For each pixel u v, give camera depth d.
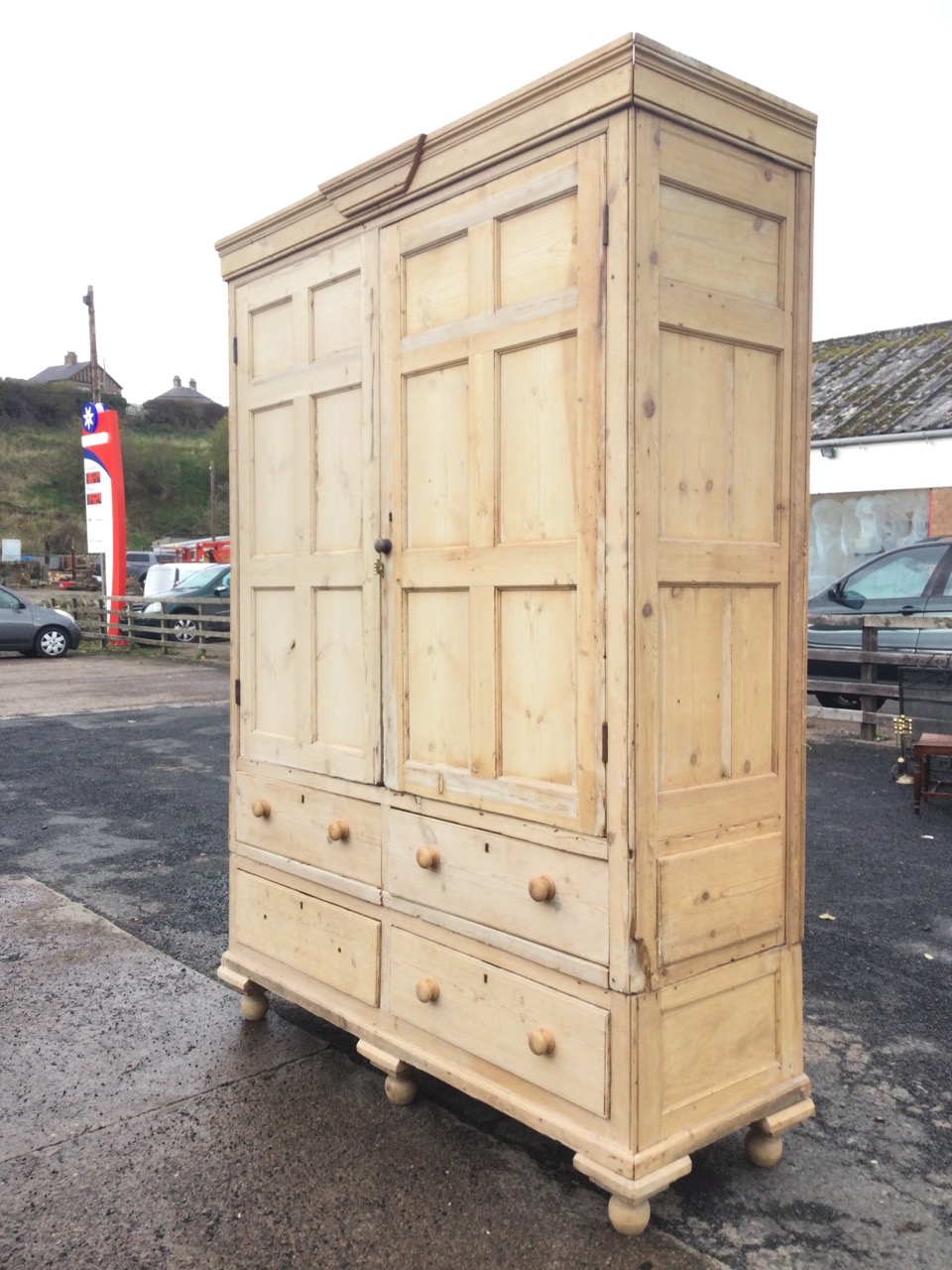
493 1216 2.47
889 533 14.04
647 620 2.30
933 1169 2.68
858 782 7.16
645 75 2.22
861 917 4.57
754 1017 2.58
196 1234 2.41
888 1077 3.17
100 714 10.88
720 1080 2.50
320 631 3.23
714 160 2.39
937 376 14.95
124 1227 2.43
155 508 57.38
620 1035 2.30
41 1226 2.44
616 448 2.27
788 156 2.54
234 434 3.61
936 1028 3.51
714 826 2.46
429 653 2.82
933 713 6.93
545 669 2.49
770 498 2.61
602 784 2.33
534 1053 2.50
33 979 3.96
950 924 4.48
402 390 2.88
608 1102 2.33
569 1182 2.62
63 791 7.32
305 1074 3.21
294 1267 2.29
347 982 3.11
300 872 3.29
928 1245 2.36
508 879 2.58
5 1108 2.99
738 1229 2.42
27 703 11.70
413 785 2.86
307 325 3.25
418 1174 2.65
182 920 4.65
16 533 49.06
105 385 81.62
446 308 2.73
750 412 2.54
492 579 2.60
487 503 2.61
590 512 2.34
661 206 2.29
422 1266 2.29
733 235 2.46
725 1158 2.74
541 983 2.50
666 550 2.33
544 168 2.42
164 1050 3.37
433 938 2.81
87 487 19.36
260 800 3.46
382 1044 2.97
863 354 16.83
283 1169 2.68
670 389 2.35
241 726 3.59
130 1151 2.76
